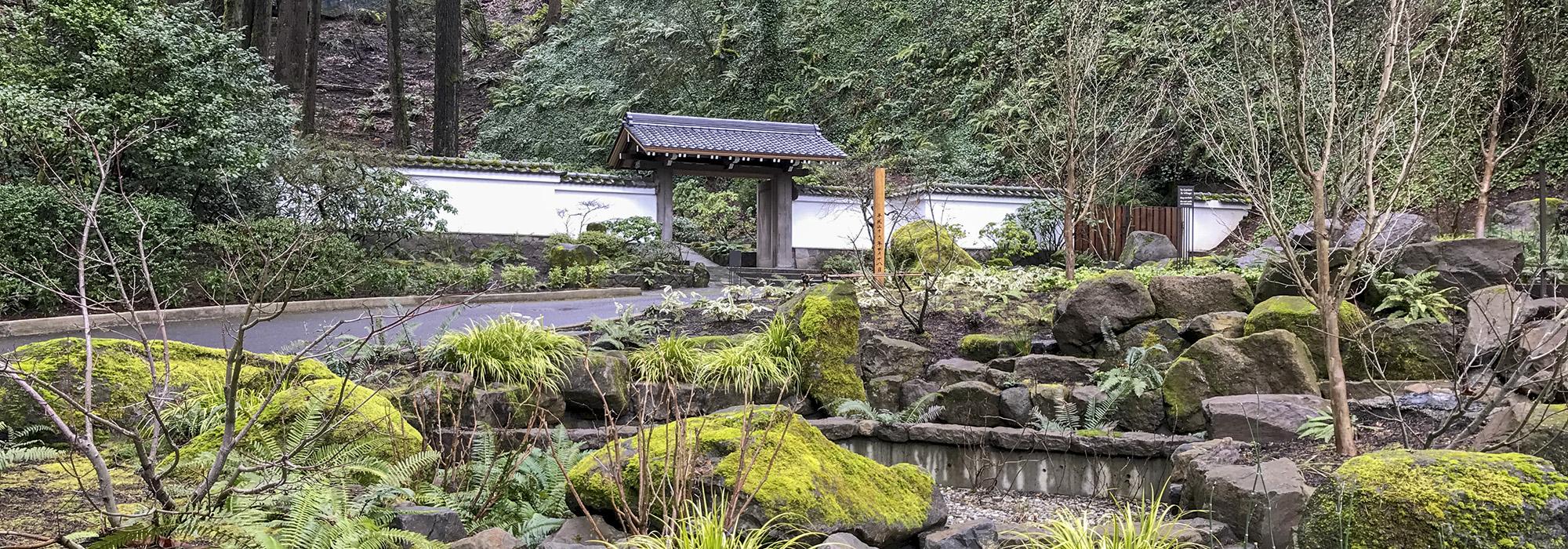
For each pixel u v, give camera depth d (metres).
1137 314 8.26
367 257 15.32
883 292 10.08
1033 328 9.39
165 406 5.03
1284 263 8.04
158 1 14.62
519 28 39.41
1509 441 4.68
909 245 15.59
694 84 31.11
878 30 28.88
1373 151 5.35
